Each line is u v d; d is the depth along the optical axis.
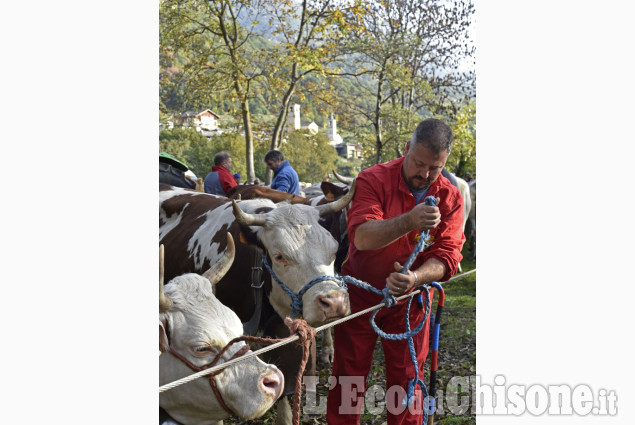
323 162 18.36
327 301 2.88
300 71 14.80
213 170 6.81
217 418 2.35
